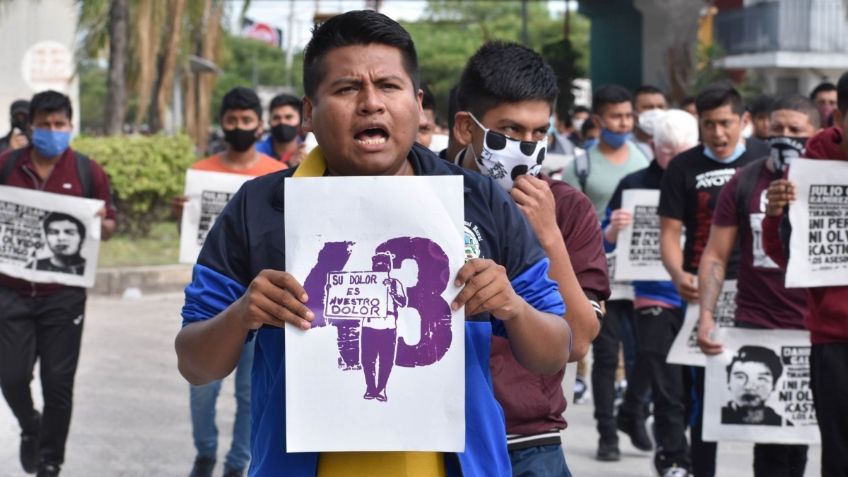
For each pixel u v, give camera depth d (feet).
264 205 9.00
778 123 21.44
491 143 12.50
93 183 22.09
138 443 25.22
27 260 21.03
